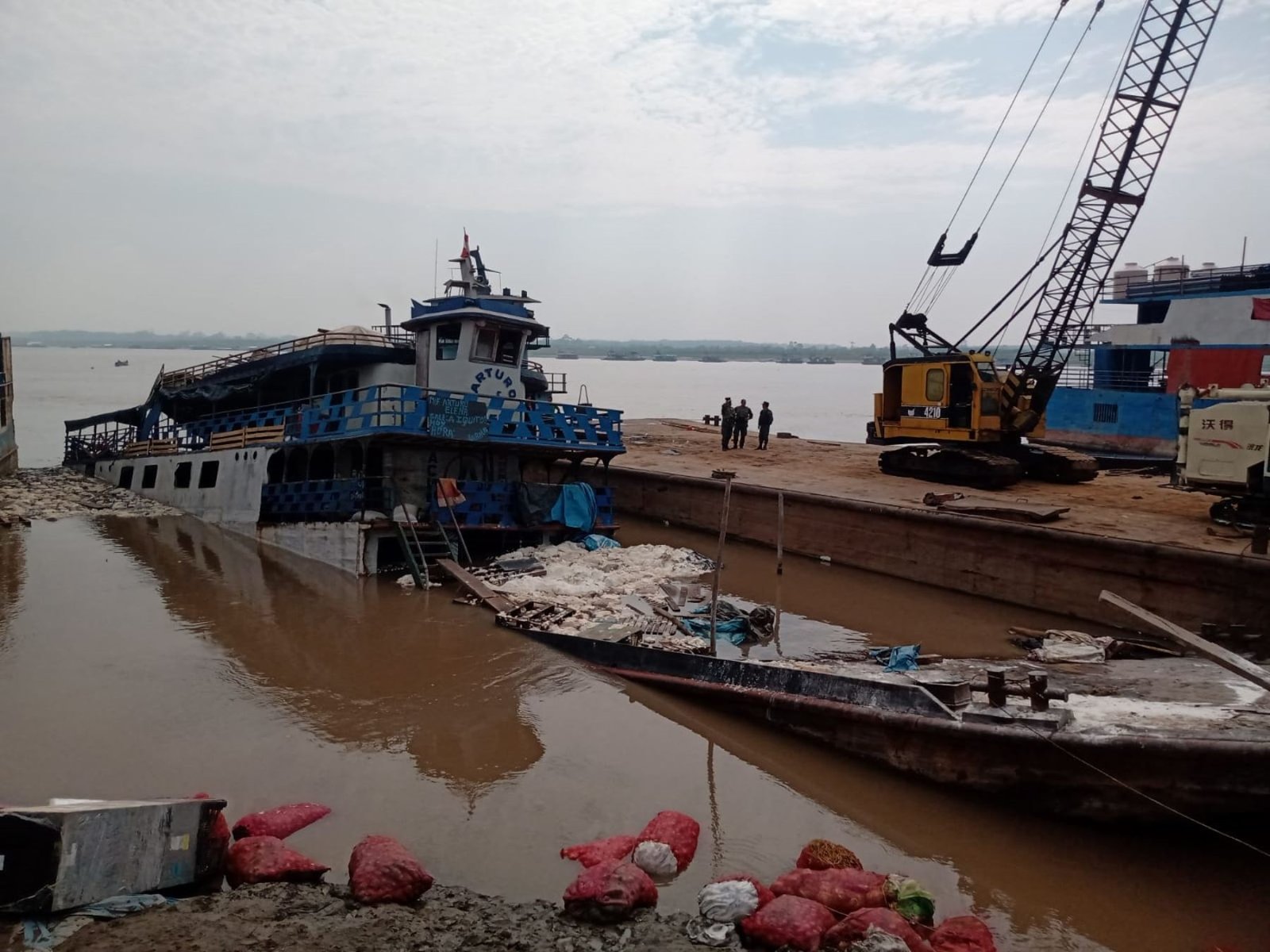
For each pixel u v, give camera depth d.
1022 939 7.05
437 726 10.77
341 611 15.83
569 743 10.38
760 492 23.42
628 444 35.25
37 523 23.64
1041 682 9.24
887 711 9.70
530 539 20.70
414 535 18.64
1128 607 8.20
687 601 16.72
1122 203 25.06
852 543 21.11
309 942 6.01
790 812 8.92
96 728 10.23
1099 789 8.45
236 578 18.12
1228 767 7.94
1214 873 8.04
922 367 25.84
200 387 27.48
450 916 6.62
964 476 23.98
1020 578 17.69
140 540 21.84
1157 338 32.59
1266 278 30.41
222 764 9.47
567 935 6.48
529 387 26.92
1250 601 14.47
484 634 14.54
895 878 7.13
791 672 10.80
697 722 11.14
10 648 12.96
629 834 8.29
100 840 6.38
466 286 23.20
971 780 9.13
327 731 10.52
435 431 18.48
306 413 20.88
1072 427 33.38
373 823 8.31
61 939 5.88
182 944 5.86
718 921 6.70
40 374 135.50
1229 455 17.23
